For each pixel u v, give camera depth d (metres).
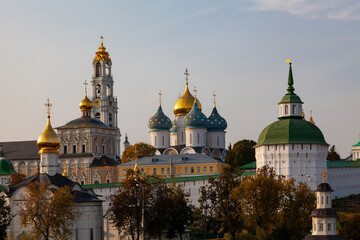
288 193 153.25
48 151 166.88
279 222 146.50
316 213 129.00
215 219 153.25
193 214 173.75
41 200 143.62
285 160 185.88
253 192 149.62
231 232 150.62
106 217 163.88
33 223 143.38
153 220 150.00
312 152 185.50
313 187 184.88
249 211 150.88
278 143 186.00
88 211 158.00
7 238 145.88
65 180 163.75
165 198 152.75
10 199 153.38
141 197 147.50
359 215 150.12
